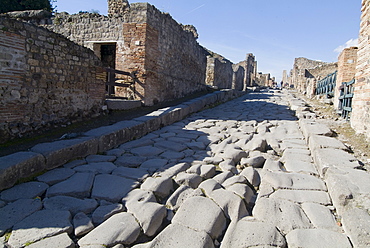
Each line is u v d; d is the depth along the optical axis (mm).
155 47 9047
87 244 2104
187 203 2742
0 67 4262
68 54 5699
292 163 3949
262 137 5688
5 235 2174
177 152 4750
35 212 2523
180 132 6328
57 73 5426
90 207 2680
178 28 11055
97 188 3104
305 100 12719
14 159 3217
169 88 10461
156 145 5176
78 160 4031
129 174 3535
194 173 3590
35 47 4883
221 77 20484
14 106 4543
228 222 2604
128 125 5562
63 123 5656
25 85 4730
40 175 3391
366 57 4895
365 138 4723
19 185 3070
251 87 29562
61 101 5590
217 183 3277
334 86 9570
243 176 3473
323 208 2643
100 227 2318
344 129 5660
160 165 3938
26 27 4684
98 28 9008
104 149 4688
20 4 14070
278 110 10023
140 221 2416
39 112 5066
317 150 3967
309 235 2195
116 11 8953
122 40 8672
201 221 2418
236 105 11945
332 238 2145
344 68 7828
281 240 2170
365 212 2260
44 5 14836
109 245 2105
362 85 5062
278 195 2943
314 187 3082
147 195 2867
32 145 4285
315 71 22328
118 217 2473
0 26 4223
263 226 2352
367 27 4875
